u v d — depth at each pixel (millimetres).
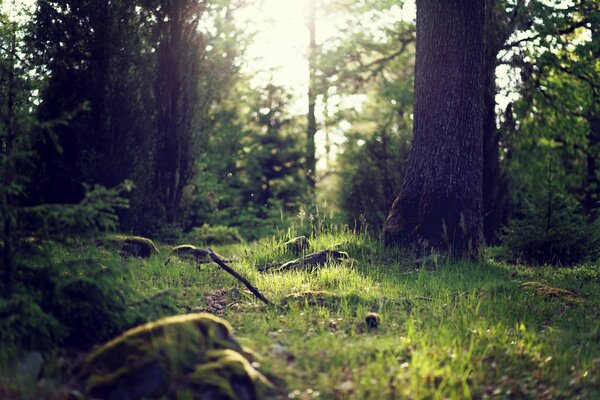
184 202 18203
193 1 17141
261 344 6723
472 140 13461
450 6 13352
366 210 20000
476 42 13500
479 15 13539
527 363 6613
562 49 21234
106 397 5109
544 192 15727
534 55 20938
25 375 5316
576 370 6547
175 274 10812
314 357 6426
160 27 16922
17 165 6590
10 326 5680
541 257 15086
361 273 11461
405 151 20797
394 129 25000
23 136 6832
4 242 6082
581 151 24047
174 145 17203
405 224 13500
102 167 14883
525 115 22062
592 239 14969
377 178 20609
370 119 27953
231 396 5004
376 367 6148
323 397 5520
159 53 16938
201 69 18281
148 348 5352
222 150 29922
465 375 6070
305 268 11727
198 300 9086
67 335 5941
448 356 6551
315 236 15094
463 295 9883
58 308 6199
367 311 8711
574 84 21531
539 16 19672
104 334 6336
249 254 13680
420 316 8570
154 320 6613
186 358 5320
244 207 29047
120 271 6305
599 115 24172
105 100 14984
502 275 12164
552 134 22359
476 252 13258
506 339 7336
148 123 16406
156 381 5098
